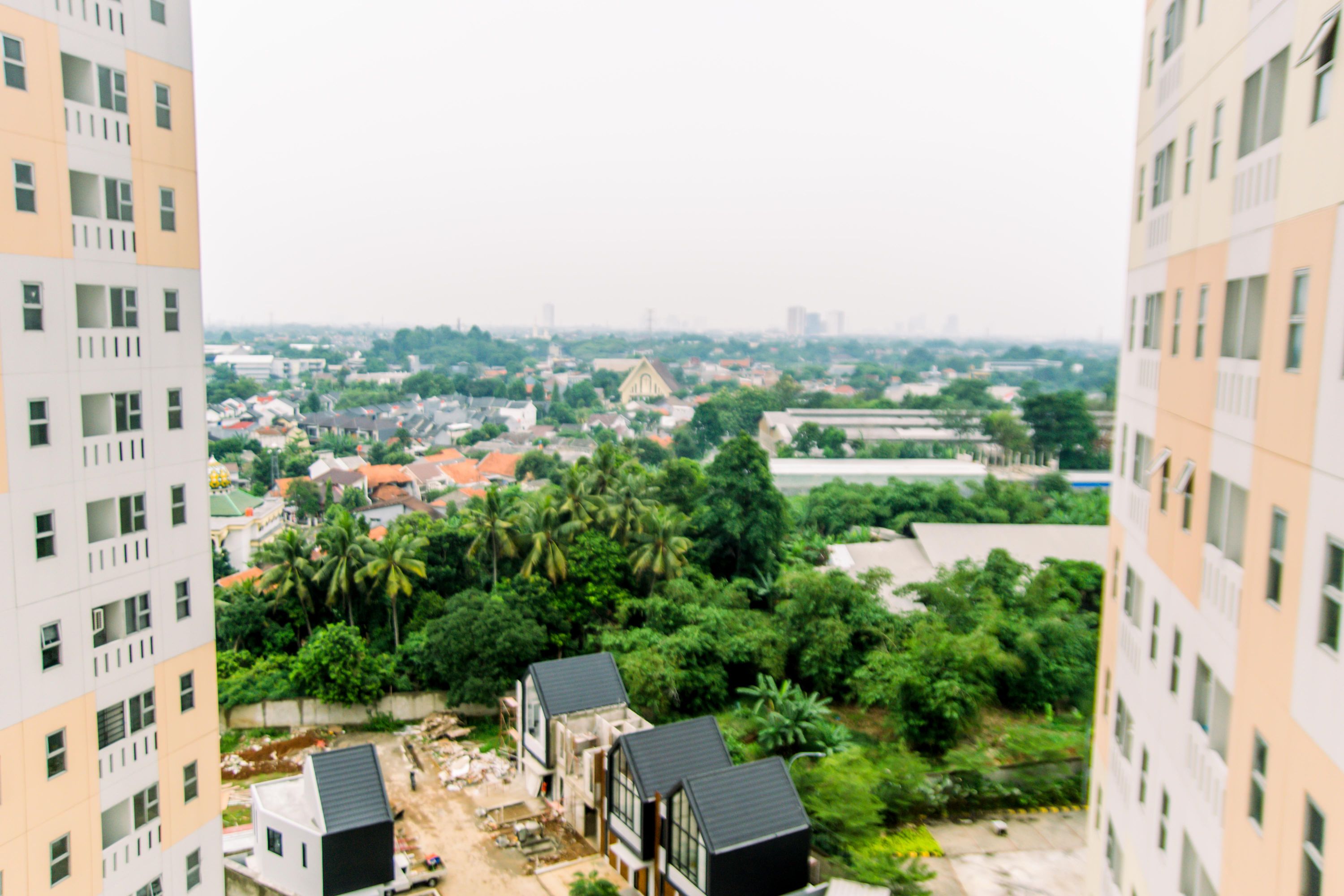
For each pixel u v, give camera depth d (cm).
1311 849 972
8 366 1858
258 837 3534
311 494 10838
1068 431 13538
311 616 5728
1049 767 4462
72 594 2019
